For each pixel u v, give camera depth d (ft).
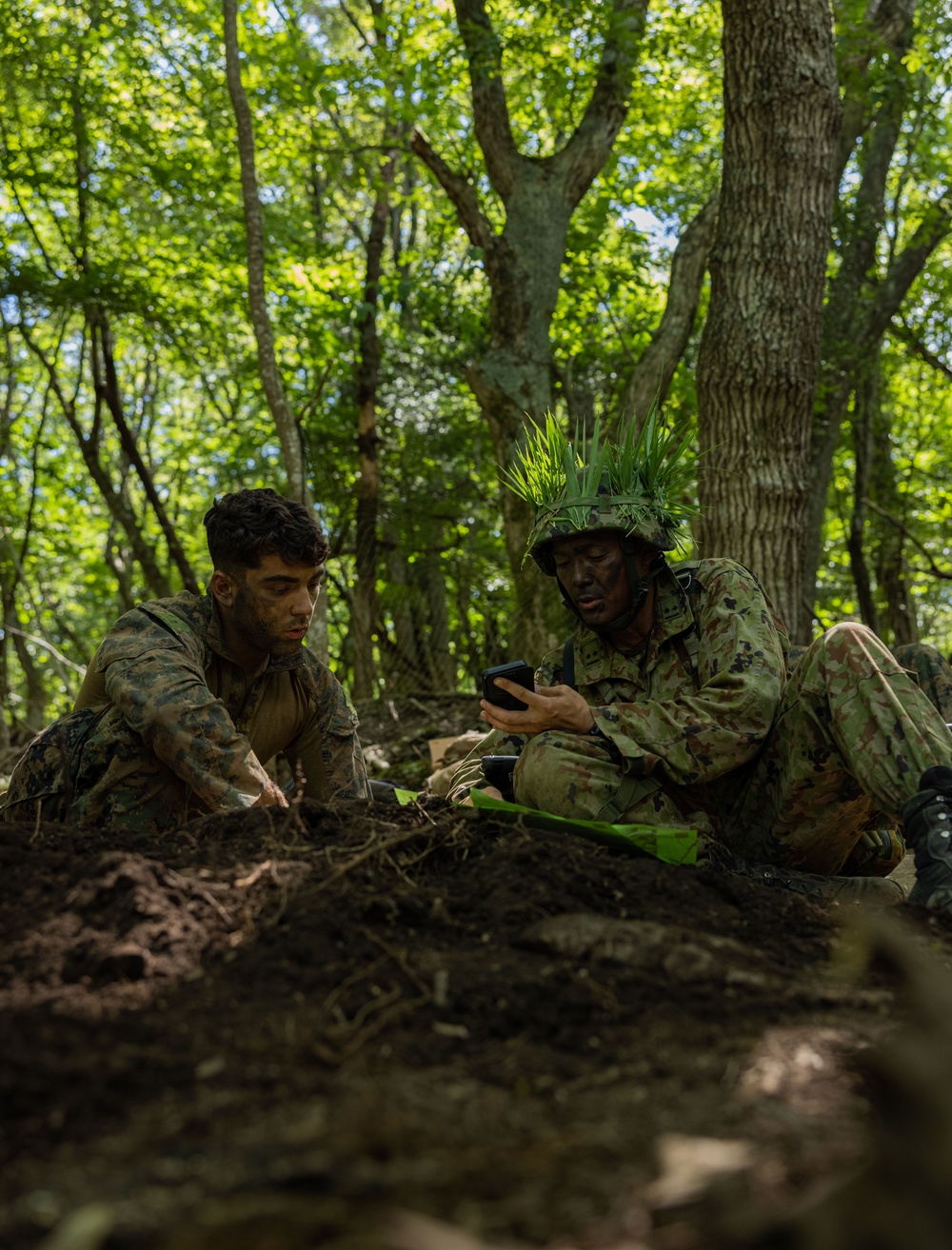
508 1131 4.53
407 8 40.98
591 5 33.53
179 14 42.09
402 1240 3.42
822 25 21.49
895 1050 3.90
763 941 7.35
